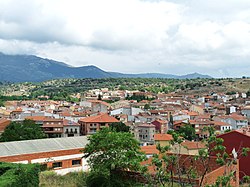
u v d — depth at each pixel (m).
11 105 190.00
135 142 37.56
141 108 172.75
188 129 111.88
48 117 123.94
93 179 37.53
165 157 18.62
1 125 105.75
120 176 36.38
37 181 34.41
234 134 47.34
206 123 130.38
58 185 38.62
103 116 123.31
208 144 18.42
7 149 48.34
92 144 38.09
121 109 161.50
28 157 47.94
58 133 116.19
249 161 44.84
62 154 50.91
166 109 166.12
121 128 100.44
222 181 16.89
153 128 115.19
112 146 36.66
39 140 53.62
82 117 137.38
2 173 35.16
